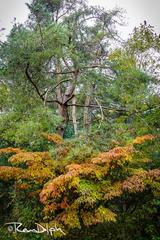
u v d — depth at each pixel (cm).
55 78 1867
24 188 1044
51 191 855
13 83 1490
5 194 1283
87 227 974
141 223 1116
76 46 1802
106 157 909
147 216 1117
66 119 1791
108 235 1048
